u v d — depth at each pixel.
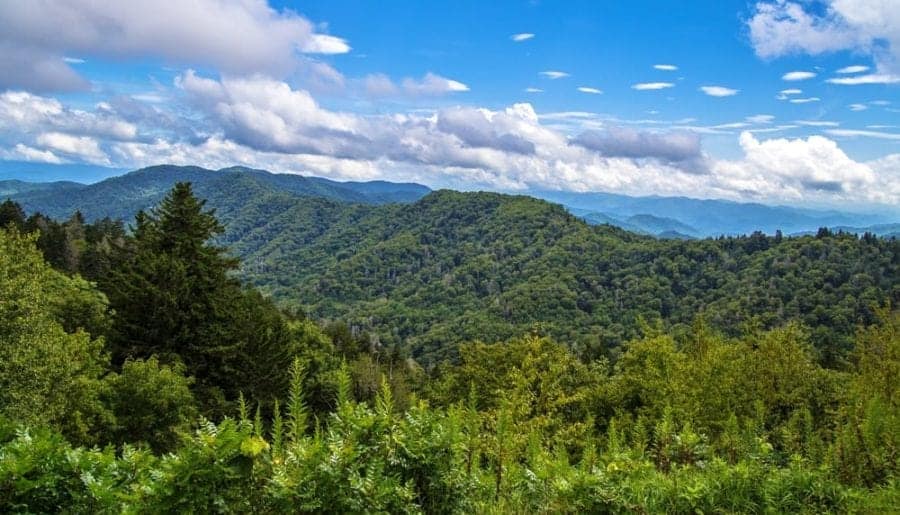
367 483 3.96
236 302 35.94
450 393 33.53
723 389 19.81
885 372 12.82
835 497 6.02
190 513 3.51
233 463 3.76
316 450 4.07
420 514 4.26
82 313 31.50
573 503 5.20
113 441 20.38
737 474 5.94
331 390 35.78
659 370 25.81
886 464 6.85
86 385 19.69
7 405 16.39
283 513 3.81
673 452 6.72
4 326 17.78
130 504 3.56
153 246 34.44
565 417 24.64
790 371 20.61
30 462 3.51
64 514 3.53
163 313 30.67
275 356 35.88
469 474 5.24
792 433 8.02
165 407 21.58
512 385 17.05
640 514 5.24
